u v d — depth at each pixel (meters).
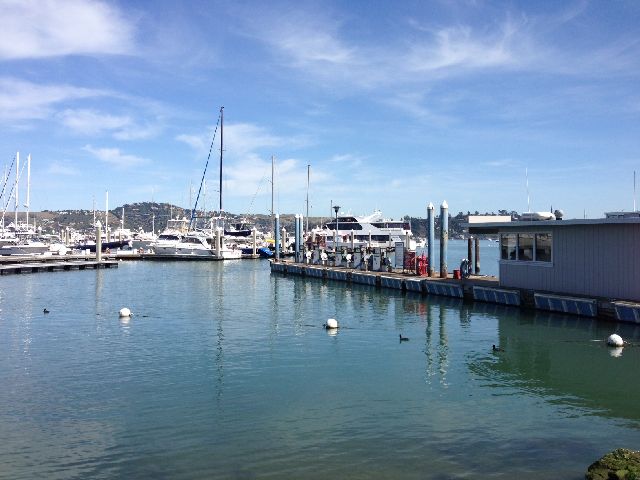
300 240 82.56
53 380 19.66
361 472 12.01
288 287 54.25
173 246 108.75
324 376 19.94
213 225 130.38
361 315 34.66
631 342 24.91
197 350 24.55
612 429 14.52
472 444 13.52
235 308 38.75
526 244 35.38
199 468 12.30
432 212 48.25
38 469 12.33
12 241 99.12
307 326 30.83
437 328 29.56
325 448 13.33
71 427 14.90
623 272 28.88
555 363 21.61
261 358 22.91
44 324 31.92
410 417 15.44
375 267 58.28
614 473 10.94
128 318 34.09
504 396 17.44
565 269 32.31
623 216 32.00
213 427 14.79
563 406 16.41
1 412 16.17
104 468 12.37
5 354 23.92
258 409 16.23
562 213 35.47
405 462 12.49
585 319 30.02
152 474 12.04
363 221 117.19
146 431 14.54
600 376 19.67
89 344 26.03
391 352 23.91
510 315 32.84
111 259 100.62
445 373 20.30
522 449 13.18
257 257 118.00
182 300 43.75
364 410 16.06
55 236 153.25
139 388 18.58
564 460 12.56
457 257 127.50
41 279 63.81
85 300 43.69
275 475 11.92
